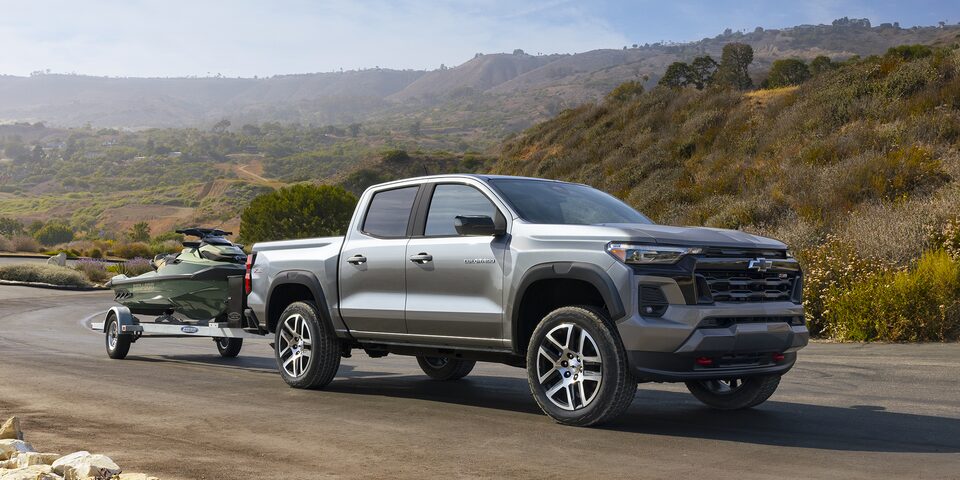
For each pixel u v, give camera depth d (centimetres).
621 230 597
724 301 588
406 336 736
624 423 624
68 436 574
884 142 2103
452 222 715
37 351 1252
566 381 611
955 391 780
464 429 603
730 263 594
